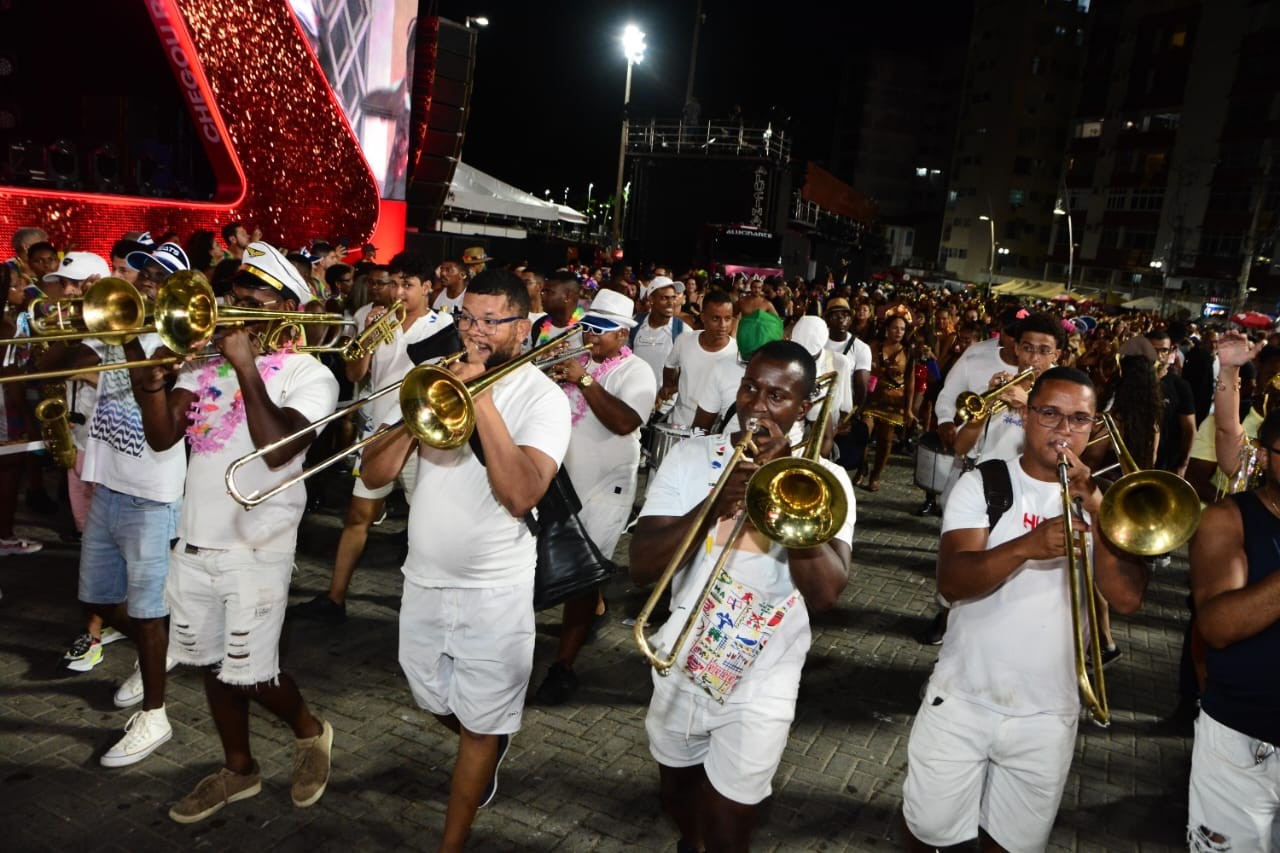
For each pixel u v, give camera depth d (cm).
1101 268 6047
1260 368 516
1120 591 240
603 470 446
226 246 902
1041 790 252
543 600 326
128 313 304
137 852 307
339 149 1222
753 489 213
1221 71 5244
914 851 274
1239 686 241
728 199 2992
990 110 7419
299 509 315
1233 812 247
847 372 637
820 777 385
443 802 348
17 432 530
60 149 1135
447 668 299
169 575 310
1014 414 452
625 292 902
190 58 1018
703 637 247
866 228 4712
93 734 373
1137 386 473
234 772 332
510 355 281
